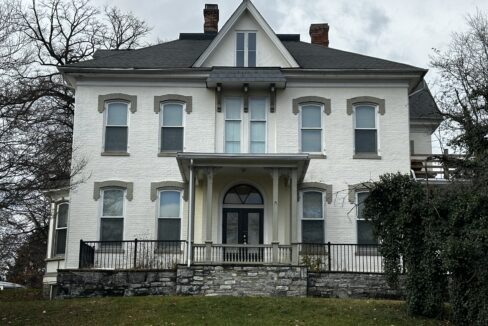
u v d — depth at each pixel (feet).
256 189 76.43
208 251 64.80
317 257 70.79
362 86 77.87
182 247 73.05
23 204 55.42
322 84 77.71
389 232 52.75
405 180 53.01
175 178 75.46
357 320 50.67
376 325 49.39
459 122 78.33
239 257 70.28
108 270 63.82
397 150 76.33
